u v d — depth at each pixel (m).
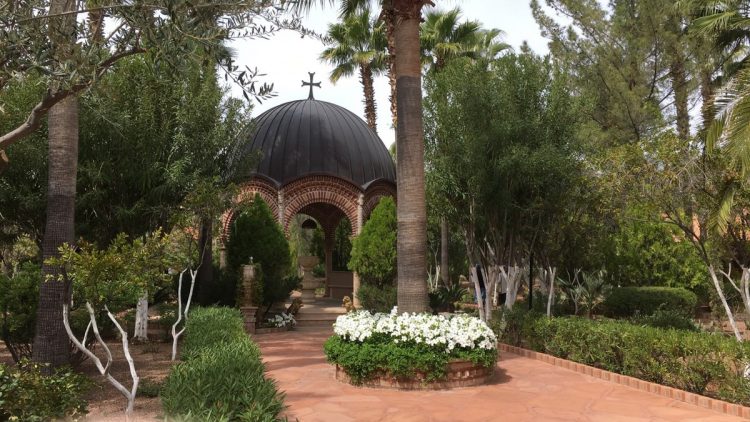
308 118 20.58
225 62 5.68
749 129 9.38
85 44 5.39
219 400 4.51
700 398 7.46
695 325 14.11
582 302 17.14
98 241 12.52
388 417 6.81
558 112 12.49
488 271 14.27
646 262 19.36
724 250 11.04
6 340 8.86
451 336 8.41
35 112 5.14
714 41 18.39
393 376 8.29
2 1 5.05
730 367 7.43
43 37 4.96
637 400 7.71
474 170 11.98
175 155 12.66
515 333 12.36
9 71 5.03
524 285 21.83
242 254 17.09
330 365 10.16
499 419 6.75
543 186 12.31
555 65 13.26
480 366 8.70
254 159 15.02
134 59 12.11
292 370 9.72
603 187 10.80
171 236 10.95
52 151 7.56
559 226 12.91
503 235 12.84
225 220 18.61
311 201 19.64
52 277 5.98
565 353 10.43
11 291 8.78
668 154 9.84
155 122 12.35
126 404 7.22
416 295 9.05
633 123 21.73
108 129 11.39
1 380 4.88
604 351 9.31
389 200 18.67
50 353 7.28
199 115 12.91
